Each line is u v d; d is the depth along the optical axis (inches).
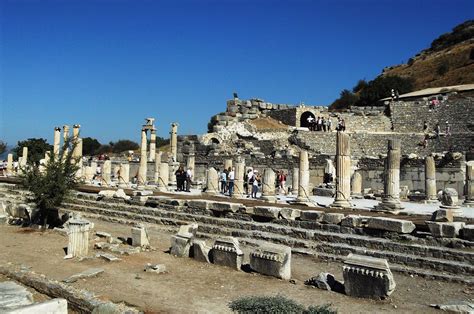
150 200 1003.3
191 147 2261.3
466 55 4254.4
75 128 1809.8
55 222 948.6
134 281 509.4
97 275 531.2
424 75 4328.3
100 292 464.1
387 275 443.2
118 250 663.8
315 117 2625.5
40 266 577.9
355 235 655.8
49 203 914.7
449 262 535.5
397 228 613.0
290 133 2303.2
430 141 1990.7
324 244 650.2
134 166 2231.8
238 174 1083.3
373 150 2031.3
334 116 2613.2
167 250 695.1
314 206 864.9
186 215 893.8
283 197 1171.9
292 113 2640.3
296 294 466.6
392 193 799.1
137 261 611.2
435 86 3912.4
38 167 974.4
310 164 1632.6
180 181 1362.0
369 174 1540.4
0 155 2898.6
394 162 804.6
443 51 4857.3
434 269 540.4
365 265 456.8
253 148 2073.1
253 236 740.7
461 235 572.4
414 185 1450.5
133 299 441.1
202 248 615.8
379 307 426.6
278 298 387.2
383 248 606.5
